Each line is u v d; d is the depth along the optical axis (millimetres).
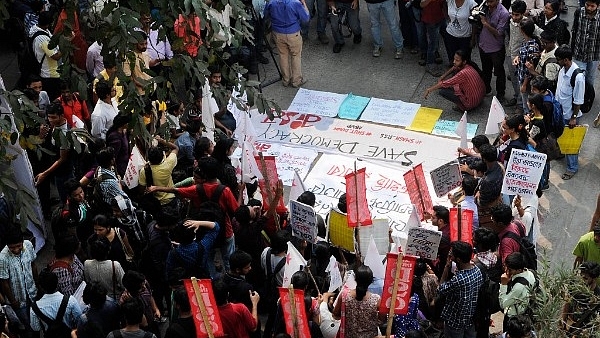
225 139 11180
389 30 16609
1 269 9680
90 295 8969
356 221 10016
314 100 14906
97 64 13062
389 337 8625
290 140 14047
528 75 13508
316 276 9875
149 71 9164
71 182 10523
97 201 10469
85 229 10562
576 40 13797
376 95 15000
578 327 8273
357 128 14242
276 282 9797
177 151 11641
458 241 9156
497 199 10961
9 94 8195
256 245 10250
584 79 12734
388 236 10297
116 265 9633
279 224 10727
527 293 8852
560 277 8516
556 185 13031
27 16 13781
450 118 14391
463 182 10781
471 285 9133
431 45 15219
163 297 10570
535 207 10922
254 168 11367
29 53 13297
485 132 13133
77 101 12414
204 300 8438
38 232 12016
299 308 8438
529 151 10672
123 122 11234
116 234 10062
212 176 10539
